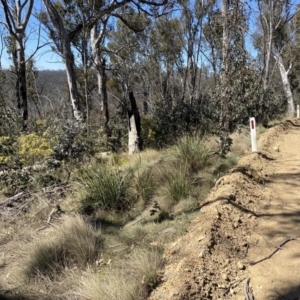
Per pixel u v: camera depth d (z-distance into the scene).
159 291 3.34
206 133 12.73
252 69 15.27
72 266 4.14
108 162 8.73
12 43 19.39
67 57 13.77
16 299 3.62
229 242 4.15
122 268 3.83
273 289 3.31
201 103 17.03
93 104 28.25
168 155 7.83
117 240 4.56
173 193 5.64
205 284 3.38
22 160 8.23
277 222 4.69
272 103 21.30
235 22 13.53
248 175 6.56
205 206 5.15
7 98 19.11
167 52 31.00
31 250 4.38
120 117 16.88
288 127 15.76
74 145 8.54
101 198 5.65
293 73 35.75
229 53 13.79
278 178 6.73
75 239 4.34
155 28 28.92
